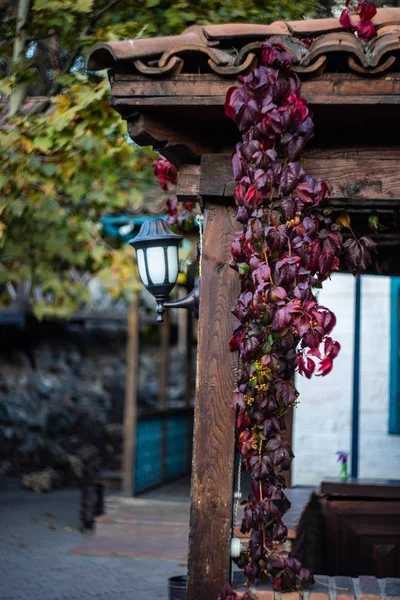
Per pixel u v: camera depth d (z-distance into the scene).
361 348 9.43
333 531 7.00
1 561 8.14
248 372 3.55
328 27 3.75
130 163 8.25
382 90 3.43
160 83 3.59
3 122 7.30
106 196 9.02
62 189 9.16
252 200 3.43
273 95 3.41
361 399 9.40
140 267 4.70
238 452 3.82
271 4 7.07
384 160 3.66
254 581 3.71
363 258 3.63
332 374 9.40
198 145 3.83
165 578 7.57
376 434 9.34
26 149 6.92
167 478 11.67
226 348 3.74
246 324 3.53
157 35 7.12
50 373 16.73
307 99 3.45
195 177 3.98
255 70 3.43
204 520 3.71
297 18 7.17
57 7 6.84
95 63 3.61
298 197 3.43
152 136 3.78
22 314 15.34
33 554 8.49
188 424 12.92
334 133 3.70
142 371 17.80
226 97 3.45
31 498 12.09
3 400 15.18
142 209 9.40
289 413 8.27
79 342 17.92
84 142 7.33
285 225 3.43
